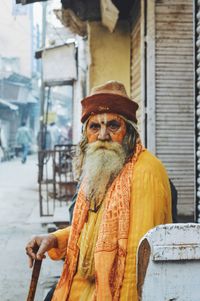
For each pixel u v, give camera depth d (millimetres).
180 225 1271
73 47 12273
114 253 1601
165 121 5297
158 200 1624
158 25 5297
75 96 12812
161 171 1712
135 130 1770
